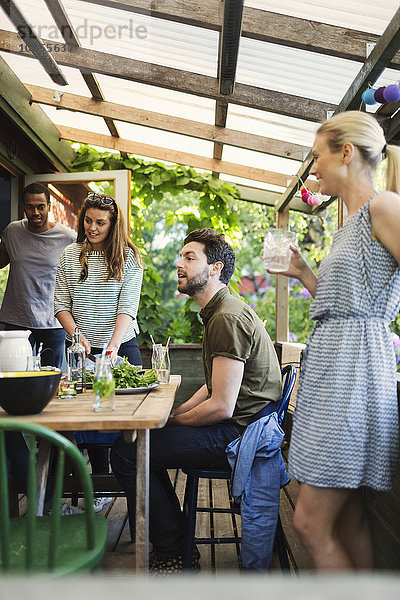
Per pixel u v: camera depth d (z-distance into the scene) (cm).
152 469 241
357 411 168
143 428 185
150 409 208
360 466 168
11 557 157
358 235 175
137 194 650
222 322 244
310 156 415
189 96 446
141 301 639
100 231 327
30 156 552
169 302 1394
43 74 457
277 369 260
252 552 231
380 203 171
